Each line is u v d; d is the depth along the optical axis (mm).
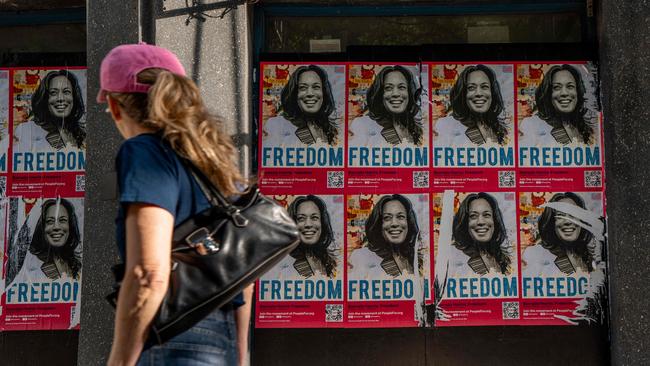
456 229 5156
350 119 5211
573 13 5359
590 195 5168
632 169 4840
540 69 5242
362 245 5137
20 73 5383
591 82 5234
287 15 5328
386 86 5234
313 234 5141
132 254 1853
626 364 4852
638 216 4789
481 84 5234
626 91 4887
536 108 5223
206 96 4750
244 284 2066
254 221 2105
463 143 5199
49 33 5434
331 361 5086
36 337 5258
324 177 5172
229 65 4887
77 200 5328
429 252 5133
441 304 5105
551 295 5117
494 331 5105
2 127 5355
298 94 5223
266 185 5164
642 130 4781
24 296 5270
